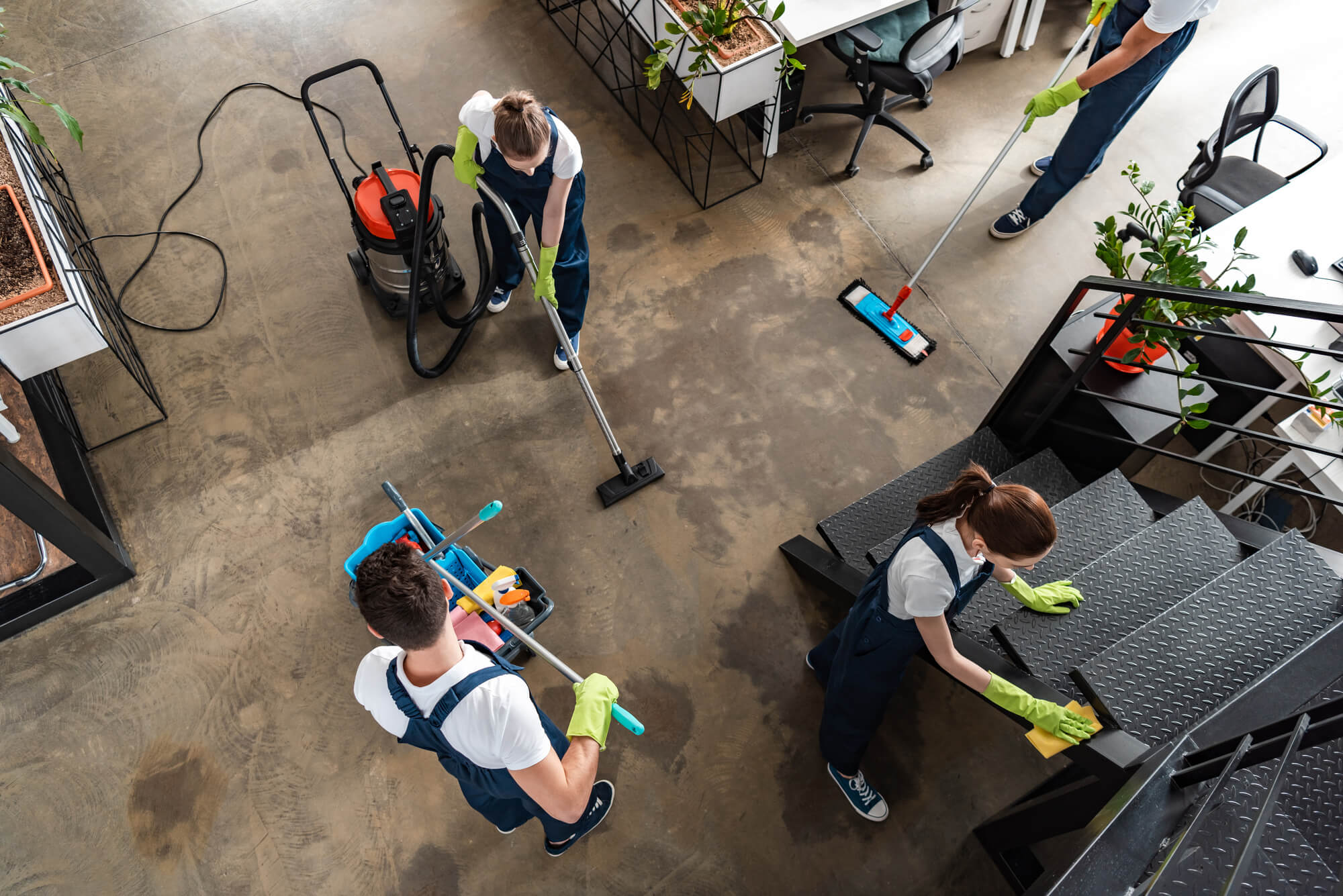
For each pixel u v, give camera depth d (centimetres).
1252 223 302
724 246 383
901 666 210
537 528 316
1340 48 439
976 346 363
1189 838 133
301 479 322
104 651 288
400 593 147
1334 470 263
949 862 262
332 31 431
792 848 264
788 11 340
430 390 343
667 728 282
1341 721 128
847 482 330
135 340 348
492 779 180
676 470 330
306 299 361
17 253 269
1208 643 204
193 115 403
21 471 245
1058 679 221
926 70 355
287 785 269
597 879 259
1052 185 369
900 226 393
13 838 259
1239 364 328
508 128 229
